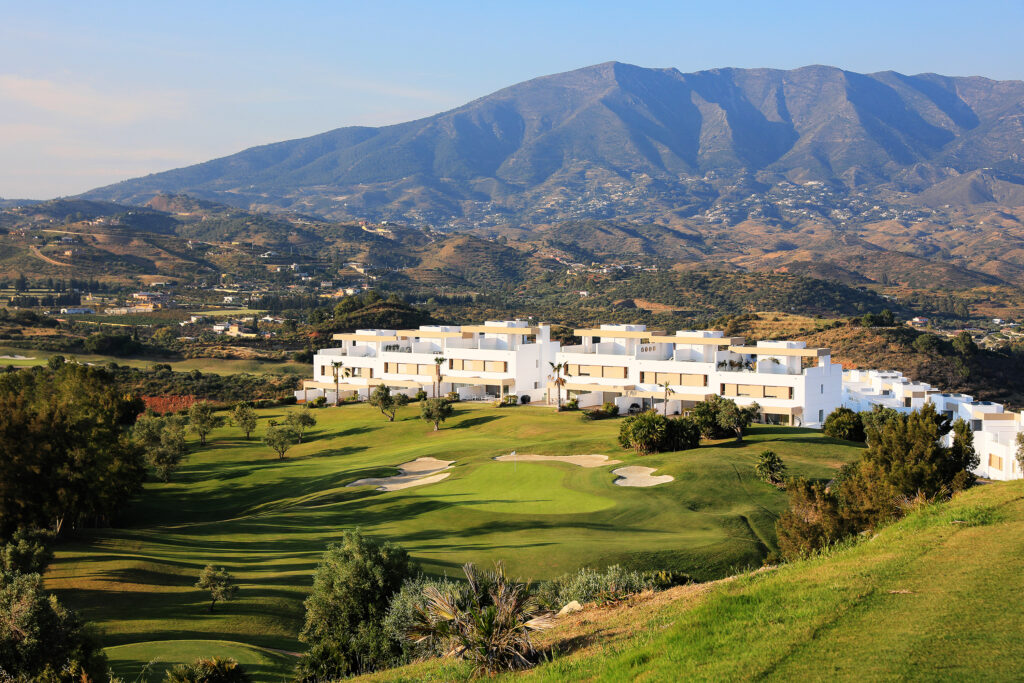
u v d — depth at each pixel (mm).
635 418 84875
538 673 20047
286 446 102812
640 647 19297
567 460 82750
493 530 58156
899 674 15016
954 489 36781
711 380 119250
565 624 25188
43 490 56250
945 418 47469
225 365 179625
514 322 149250
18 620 29297
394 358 146250
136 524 71562
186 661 33719
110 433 71438
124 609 42344
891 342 191000
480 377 139125
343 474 84688
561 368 128000
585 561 48281
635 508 61812
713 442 85438
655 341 126312
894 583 19609
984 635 16156
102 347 180250
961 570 19859
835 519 37656
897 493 36625
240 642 38250
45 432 57750
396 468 85750
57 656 29562
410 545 54875
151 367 171875
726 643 17734
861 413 88562
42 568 36750
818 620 17906
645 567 47875
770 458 67500
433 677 22766
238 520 65688
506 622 21953
